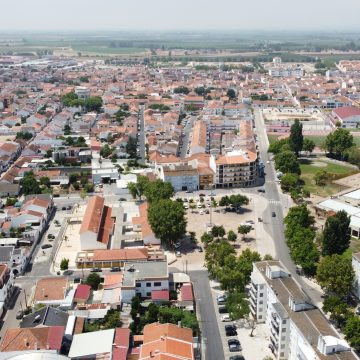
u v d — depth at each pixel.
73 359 184.25
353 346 192.50
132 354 187.75
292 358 189.38
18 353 181.38
